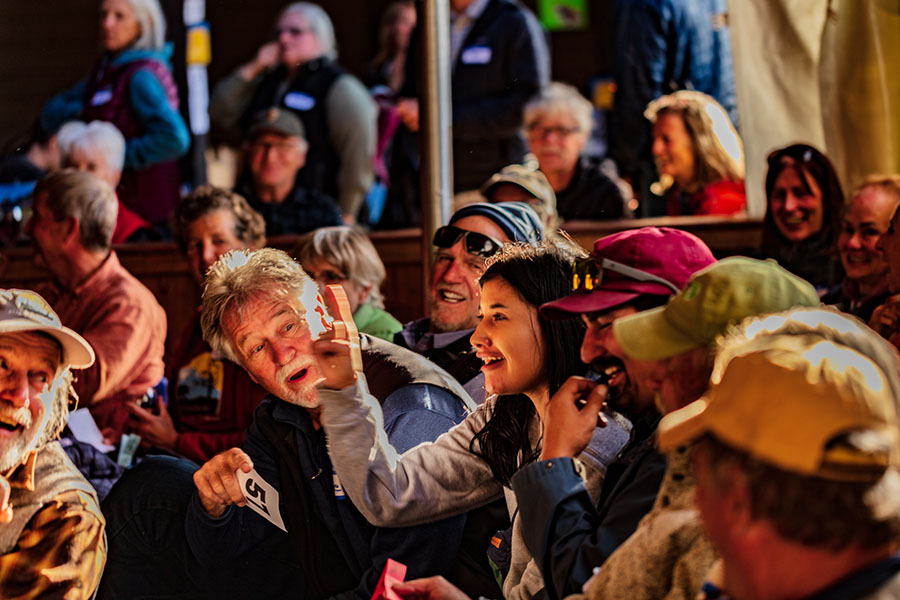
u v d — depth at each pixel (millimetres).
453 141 7125
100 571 3359
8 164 7809
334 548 3447
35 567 3195
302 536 3449
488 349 2979
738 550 1566
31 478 3258
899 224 3822
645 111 6750
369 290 4867
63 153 6879
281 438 3473
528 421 3068
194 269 5418
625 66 6801
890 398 1579
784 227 4992
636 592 2074
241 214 5434
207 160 8625
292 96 6859
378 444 3070
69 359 3352
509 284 2932
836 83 5258
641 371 2307
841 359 1567
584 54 11102
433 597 2852
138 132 7133
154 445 4801
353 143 6742
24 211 6898
